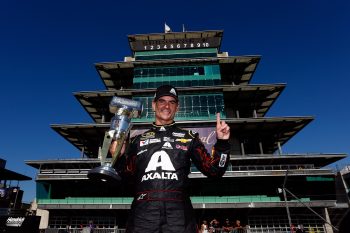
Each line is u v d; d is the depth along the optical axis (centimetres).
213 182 3772
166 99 221
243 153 4059
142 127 3869
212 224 3300
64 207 3503
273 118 3953
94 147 4959
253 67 4950
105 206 3469
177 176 184
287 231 3394
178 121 3931
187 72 4609
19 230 1388
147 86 4494
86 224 3600
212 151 200
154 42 5038
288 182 3741
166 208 171
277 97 4712
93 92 4291
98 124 4044
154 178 181
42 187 3972
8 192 3547
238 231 3180
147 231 165
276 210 3553
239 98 4725
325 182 3712
